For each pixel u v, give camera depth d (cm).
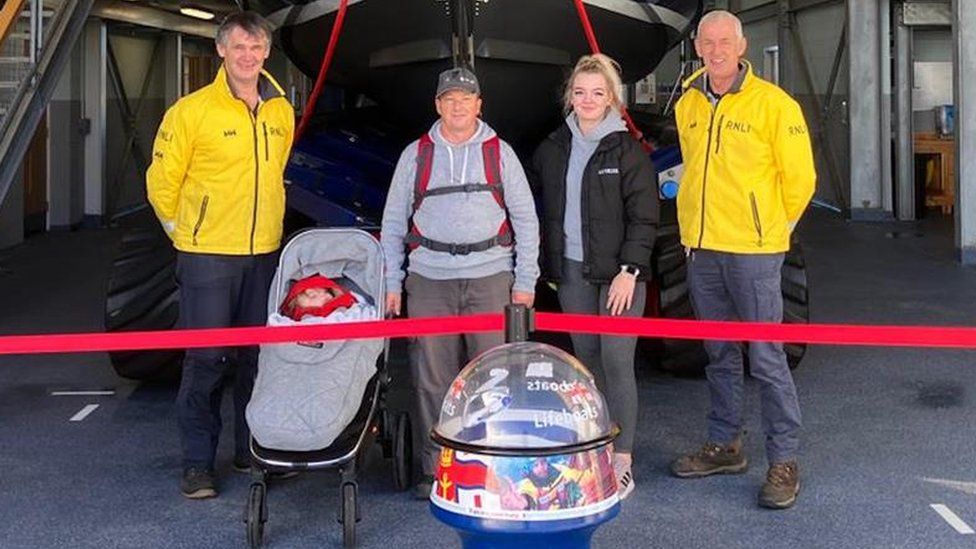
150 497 315
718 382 329
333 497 316
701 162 309
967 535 279
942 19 1000
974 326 556
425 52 425
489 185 302
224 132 300
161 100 1256
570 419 189
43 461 348
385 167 482
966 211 776
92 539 281
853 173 1051
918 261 796
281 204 322
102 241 963
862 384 442
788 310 421
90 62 1070
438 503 190
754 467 339
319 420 269
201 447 316
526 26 417
